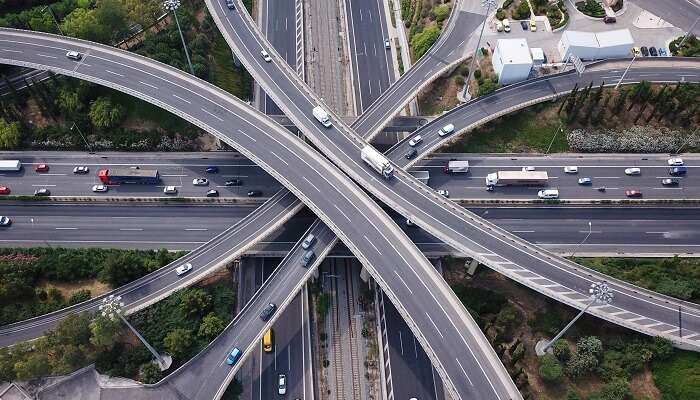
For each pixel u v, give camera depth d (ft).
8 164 535.19
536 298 477.36
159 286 453.99
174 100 536.83
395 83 588.91
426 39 627.05
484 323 451.12
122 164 553.23
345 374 474.90
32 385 410.72
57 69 550.77
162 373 422.00
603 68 600.39
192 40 615.57
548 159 561.84
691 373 417.90
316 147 558.15
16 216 514.68
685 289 456.86
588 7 649.20
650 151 561.84
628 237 513.04
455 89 613.11
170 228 515.09
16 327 435.53
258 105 617.62
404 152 540.93
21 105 565.53
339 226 464.65
